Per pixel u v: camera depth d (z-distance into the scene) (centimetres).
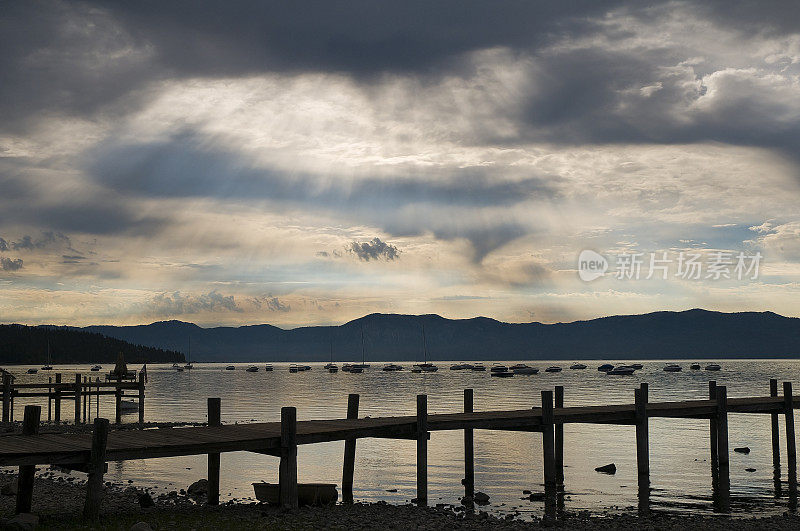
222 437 2325
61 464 1975
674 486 3169
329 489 2534
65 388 5722
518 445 4559
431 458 4022
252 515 2203
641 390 3269
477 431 5388
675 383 15312
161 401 9362
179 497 2702
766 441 4709
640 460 3241
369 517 2234
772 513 2659
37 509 2284
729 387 12562
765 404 3759
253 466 3703
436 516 2338
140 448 2066
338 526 2062
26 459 1919
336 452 4269
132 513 2222
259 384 16200
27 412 2345
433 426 2792
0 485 2728
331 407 8075
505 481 3300
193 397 10431
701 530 2242
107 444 2147
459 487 3150
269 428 2623
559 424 3628
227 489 3002
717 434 3644
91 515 1988
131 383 5934
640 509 2711
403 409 7669
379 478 3381
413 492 3031
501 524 2255
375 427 2669
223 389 13438
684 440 4641
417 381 17812
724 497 2938
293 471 2312
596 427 5478
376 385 15288
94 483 1991
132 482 3170
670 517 2558
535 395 10625
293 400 9631
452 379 19225
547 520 2308
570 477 3403
